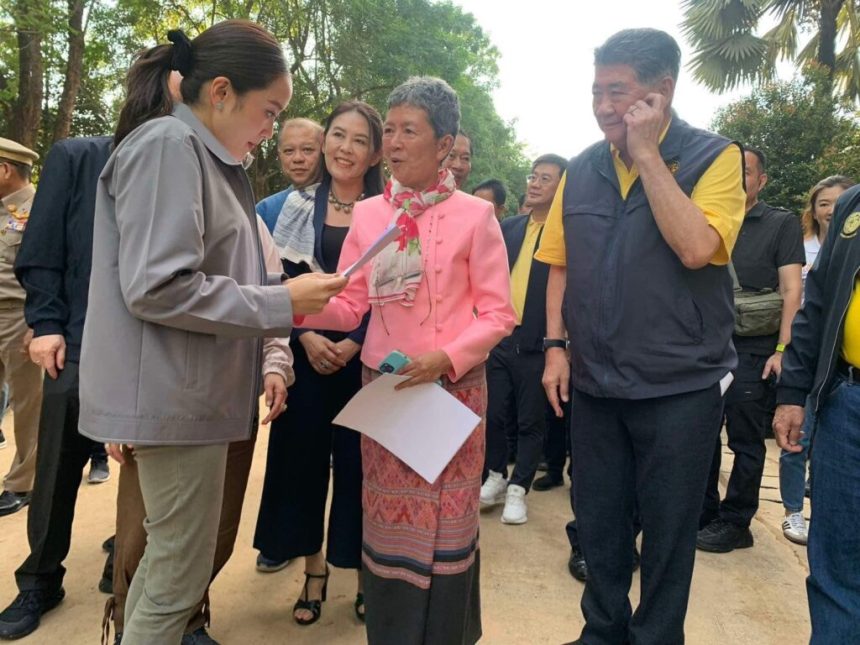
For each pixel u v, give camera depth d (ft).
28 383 9.77
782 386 6.20
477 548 5.81
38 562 6.88
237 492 6.48
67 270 6.84
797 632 7.30
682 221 5.14
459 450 5.31
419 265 5.35
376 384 5.57
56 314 6.75
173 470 4.35
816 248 13.05
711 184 5.42
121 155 4.08
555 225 6.65
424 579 5.14
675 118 5.80
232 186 4.64
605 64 5.48
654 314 5.53
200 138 4.26
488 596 7.96
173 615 4.51
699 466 5.62
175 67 4.33
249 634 6.98
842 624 5.33
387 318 5.61
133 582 4.82
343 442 6.86
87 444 7.10
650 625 5.82
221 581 8.13
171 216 3.92
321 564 7.41
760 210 9.92
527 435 10.44
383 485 5.39
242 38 4.22
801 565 9.03
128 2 34.88
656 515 5.71
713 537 9.46
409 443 5.18
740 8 29.78
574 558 8.59
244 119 4.37
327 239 7.22
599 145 6.20
